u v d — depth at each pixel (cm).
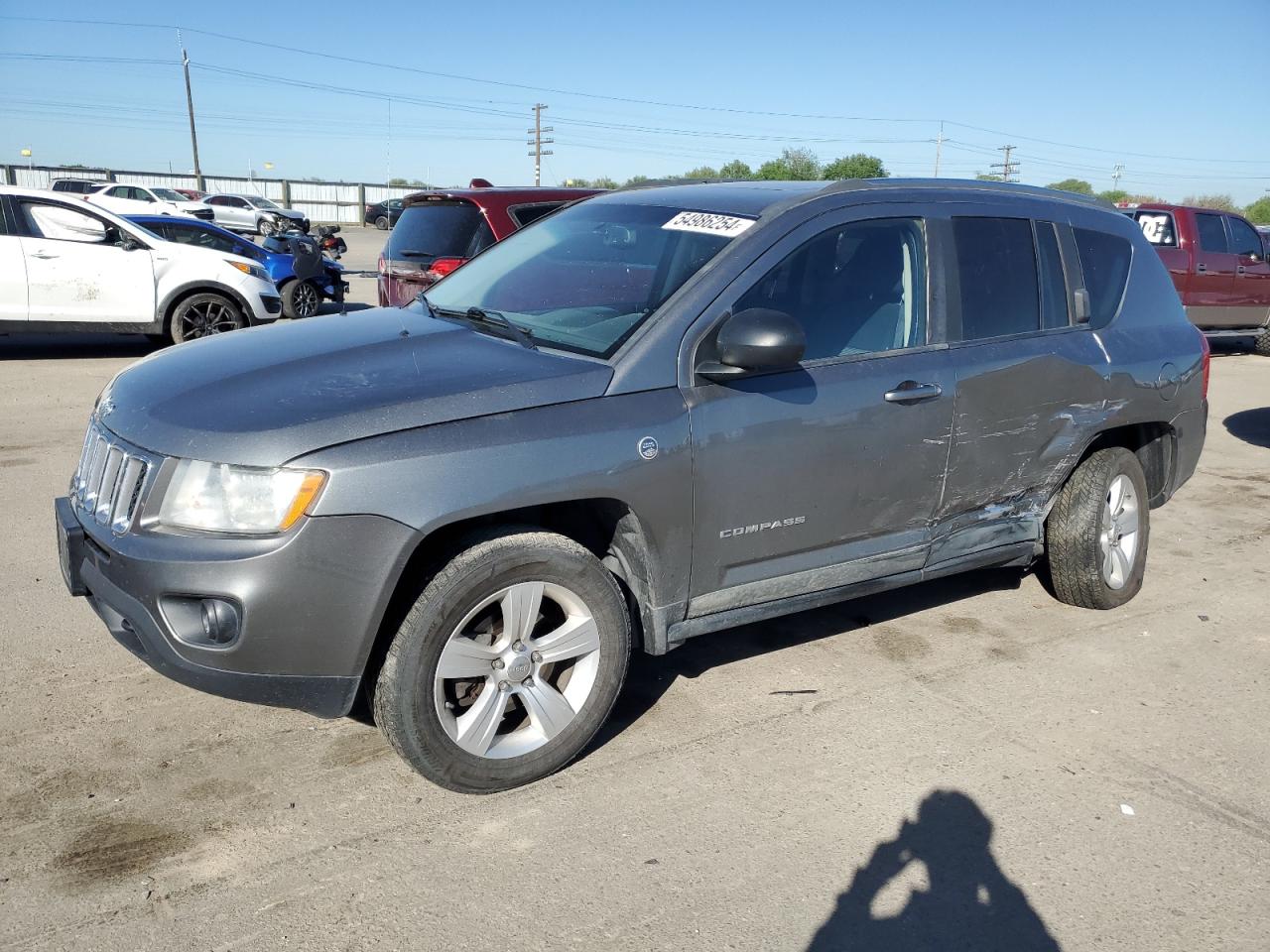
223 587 273
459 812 311
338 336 360
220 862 283
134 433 300
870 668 422
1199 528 647
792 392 352
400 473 283
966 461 409
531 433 302
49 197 1048
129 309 1084
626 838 302
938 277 401
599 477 311
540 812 313
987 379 406
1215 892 289
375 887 276
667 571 338
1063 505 477
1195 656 448
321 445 279
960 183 429
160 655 284
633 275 369
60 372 1022
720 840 303
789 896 280
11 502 588
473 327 367
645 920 268
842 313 375
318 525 276
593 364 326
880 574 400
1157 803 333
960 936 269
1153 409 478
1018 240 435
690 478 331
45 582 471
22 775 318
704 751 353
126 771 324
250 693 287
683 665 418
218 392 307
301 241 1489
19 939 251
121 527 292
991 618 482
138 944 251
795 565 373
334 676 289
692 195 412
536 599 314
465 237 822
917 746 362
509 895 275
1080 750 365
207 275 1119
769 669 417
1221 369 1380
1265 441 910
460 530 312
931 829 313
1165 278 507
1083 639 462
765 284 356
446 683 322
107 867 279
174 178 5688
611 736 360
